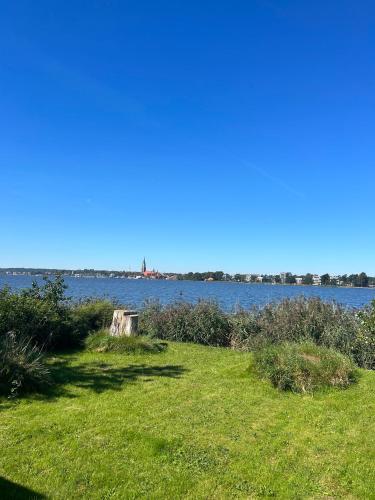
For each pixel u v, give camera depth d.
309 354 8.83
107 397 7.03
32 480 4.41
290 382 7.73
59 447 5.13
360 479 4.70
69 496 4.18
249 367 8.73
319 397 7.32
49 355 10.31
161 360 10.09
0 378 7.07
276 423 6.16
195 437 5.56
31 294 12.27
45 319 10.97
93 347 11.23
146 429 5.72
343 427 6.06
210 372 8.92
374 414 6.58
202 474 4.69
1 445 5.13
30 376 7.23
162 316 13.75
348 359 8.92
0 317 10.09
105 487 4.36
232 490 4.43
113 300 16.61
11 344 8.12
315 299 12.87
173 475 4.64
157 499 4.22
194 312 13.51
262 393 7.49
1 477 4.42
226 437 5.61
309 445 5.48
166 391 7.44
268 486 4.52
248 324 12.66
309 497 4.36
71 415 6.14
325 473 4.82
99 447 5.17
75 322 12.15
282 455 5.20
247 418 6.30
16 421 5.87
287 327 11.81
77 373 8.62
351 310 12.07
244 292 39.09
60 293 12.75
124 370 8.98
